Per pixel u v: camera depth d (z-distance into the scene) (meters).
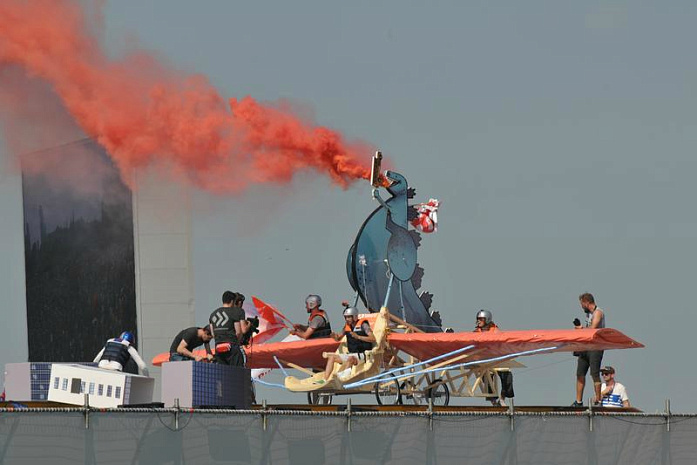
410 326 67.94
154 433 39.69
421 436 47.38
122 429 38.81
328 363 63.47
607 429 54.38
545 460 51.59
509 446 50.28
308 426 44.03
